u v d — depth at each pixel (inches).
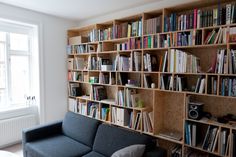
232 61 80.0
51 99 150.8
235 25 79.2
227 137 81.7
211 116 94.6
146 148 81.8
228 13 80.6
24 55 146.2
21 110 139.0
